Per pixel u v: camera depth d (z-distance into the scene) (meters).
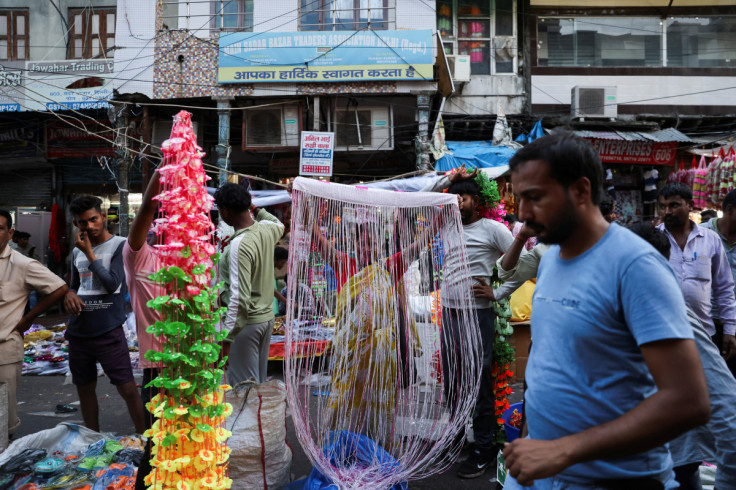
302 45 9.65
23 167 12.11
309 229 2.54
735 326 3.37
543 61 11.62
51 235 11.30
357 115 10.01
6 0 11.75
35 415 4.38
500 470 2.72
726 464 2.14
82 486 2.68
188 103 10.17
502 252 3.31
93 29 11.78
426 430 2.69
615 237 1.28
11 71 10.73
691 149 11.09
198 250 1.82
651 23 11.69
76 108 10.48
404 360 2.72
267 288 3.39
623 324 1.23
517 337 5.06
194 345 1.79
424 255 2.79
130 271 2.68
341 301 2.60
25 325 3.37
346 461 2.55
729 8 11.59
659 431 1.10
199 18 9.85
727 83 11.55
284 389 2.82
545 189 1.28
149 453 2.19
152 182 2.31
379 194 2.59
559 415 1.29
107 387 5.18
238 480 2.58
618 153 11.05
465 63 10.77
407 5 9.84
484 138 11.93
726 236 3.65
